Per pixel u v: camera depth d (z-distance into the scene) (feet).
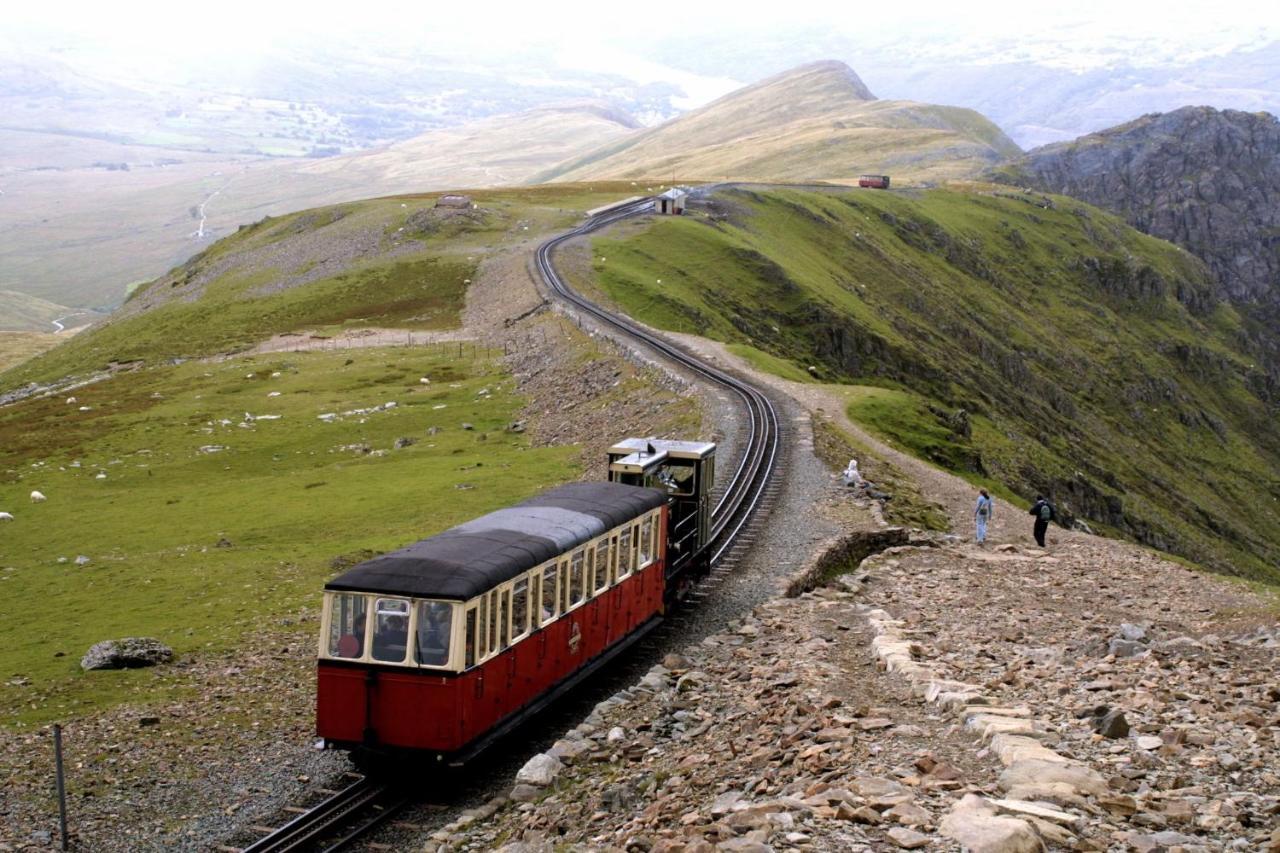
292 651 108.99
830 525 141.28
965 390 535.60
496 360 325.21
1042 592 114.52
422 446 236.02
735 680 79.71
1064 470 500.74
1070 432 643.45
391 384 309.63
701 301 427.33
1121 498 544.62
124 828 68.59
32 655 111.34
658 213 568.41
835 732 57.72
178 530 180.96
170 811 70.95
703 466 114.42
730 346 313.94
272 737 84.33
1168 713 59.11
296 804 70.49
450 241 533.14
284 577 142.61
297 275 515.91
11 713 92.02
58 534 184.96
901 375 493.77
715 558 126.82
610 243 484.33
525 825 59.41
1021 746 51.72
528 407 263.29
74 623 125.49
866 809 44.70
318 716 69.97
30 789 75.00
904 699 66.64
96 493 221.05
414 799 69.72
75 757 80.94
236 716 89.61
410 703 68.13
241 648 110.63
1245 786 47.26
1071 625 95.30
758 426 201.77
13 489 228.22
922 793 47.62
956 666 75.82
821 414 230.07
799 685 72.59
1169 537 536.42
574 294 382.83
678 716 73.00
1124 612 103.96
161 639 115.03
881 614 96.43
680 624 104.47
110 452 257.96
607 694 87.15
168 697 95.14
